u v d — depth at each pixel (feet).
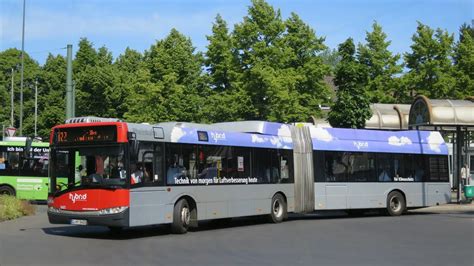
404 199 75.87
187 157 53.42
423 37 127.95
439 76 125.80
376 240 46.73
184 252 39.19
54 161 48.32
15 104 202.90
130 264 33.73
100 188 46.09
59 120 180.14
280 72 111.14
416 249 41.14
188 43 137.08
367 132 74.95
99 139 47.11
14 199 72.02
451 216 73.41
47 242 44.45
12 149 89.97
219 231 54.70
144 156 48.44
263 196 62.95
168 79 121.19
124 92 151.02
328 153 70.74
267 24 113.29
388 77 133.18
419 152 78.13
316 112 123.44
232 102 108.99
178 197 51.72
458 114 87.51
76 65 170.71
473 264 34.37
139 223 47.03
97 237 48.70
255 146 62.64
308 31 127.24
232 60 112.98
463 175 98.68
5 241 44.96
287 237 49.06
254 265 33.68
